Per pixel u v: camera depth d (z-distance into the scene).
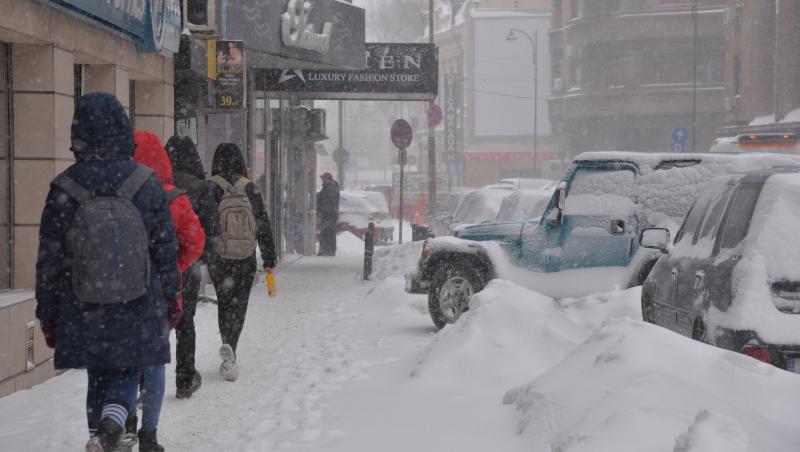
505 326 14.74
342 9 36.62
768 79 81.94
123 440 9.59
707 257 11.98
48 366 15.90
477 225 21.59
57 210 9.15
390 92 39.56
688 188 18.66
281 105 42.84
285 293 29.86
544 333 14.61
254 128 37.75
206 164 31.03
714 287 11.02
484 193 44.88
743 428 7.37
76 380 15.64
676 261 13.46
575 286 19.20
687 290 12.27
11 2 15.03
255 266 16.02
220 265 15.64
